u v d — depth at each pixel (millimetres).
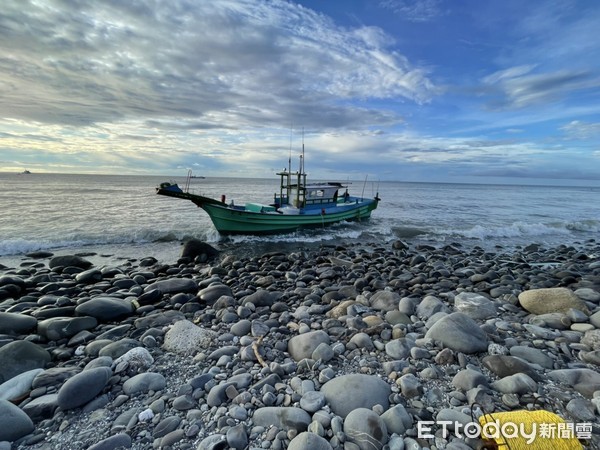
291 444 2717
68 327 5289
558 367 4148
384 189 81688
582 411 3145
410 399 3469
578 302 5898
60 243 14188
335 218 18641
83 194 37219
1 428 2926
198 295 7254
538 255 13547
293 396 3469
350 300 6633
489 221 24250
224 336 5059
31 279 8859
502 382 3621
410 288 8117
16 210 22500
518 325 5383
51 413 3299
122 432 3033
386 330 5125
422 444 2832
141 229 16844
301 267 11008
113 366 4090
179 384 3826
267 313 6457
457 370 4023
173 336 4895
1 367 3980
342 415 3219
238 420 3160
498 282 8641
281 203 18266
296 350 4551
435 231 19297
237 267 10844
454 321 4766
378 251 14141
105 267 10633
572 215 29375
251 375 3928
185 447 2854
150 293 6918
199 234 16328
